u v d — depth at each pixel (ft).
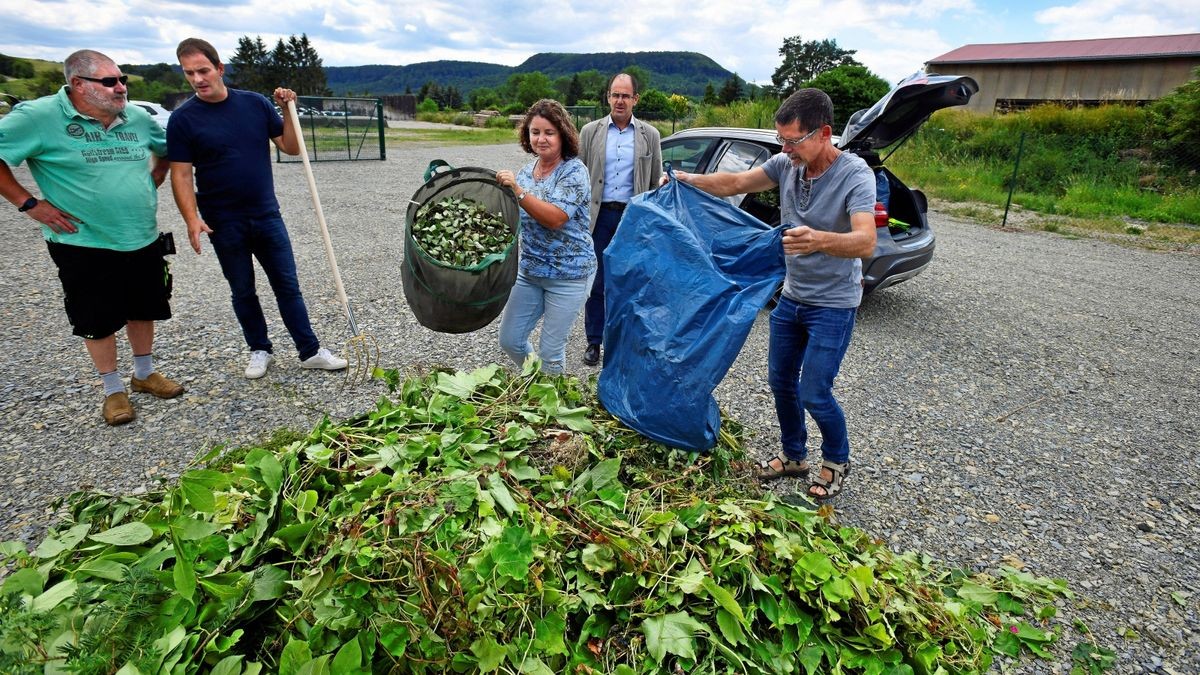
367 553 6.03
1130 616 8.75
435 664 5.81
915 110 17.60
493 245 9.86
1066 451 12.91
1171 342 19.38
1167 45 77.46
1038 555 9.88
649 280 9.08
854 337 18.47
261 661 5.79
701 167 21.24
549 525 6.93
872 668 6.73
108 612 5.46
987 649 7.65
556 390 9.36
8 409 12.24
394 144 73.72
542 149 10.61
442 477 7.10
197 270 21.76
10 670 4.94
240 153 12.43
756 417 13.46
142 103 53.83
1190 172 46.62
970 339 18.80
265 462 7.27
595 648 6.32
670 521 7.41
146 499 8.04
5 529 9.04
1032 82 82.33
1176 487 11.82
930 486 11.51
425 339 16.33
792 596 7.20
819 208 9.19
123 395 12.10
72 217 11.10
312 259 23.62
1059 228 37.40
